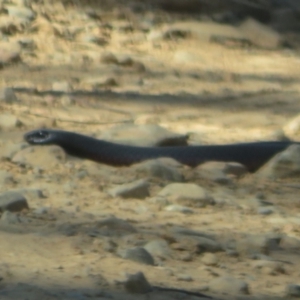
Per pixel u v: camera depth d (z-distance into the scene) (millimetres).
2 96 36875
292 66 56250
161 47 57219
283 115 39875
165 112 39062
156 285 15234
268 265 17016
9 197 19953
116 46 56531
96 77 46938
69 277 15188
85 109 37500
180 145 29516
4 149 27125
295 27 64375
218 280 15547
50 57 51125
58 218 19500
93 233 18016
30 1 59156
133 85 46344
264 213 21938
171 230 18906
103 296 14344
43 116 34406
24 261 15961
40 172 24922
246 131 35438
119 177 24641
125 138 29391
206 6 63375
